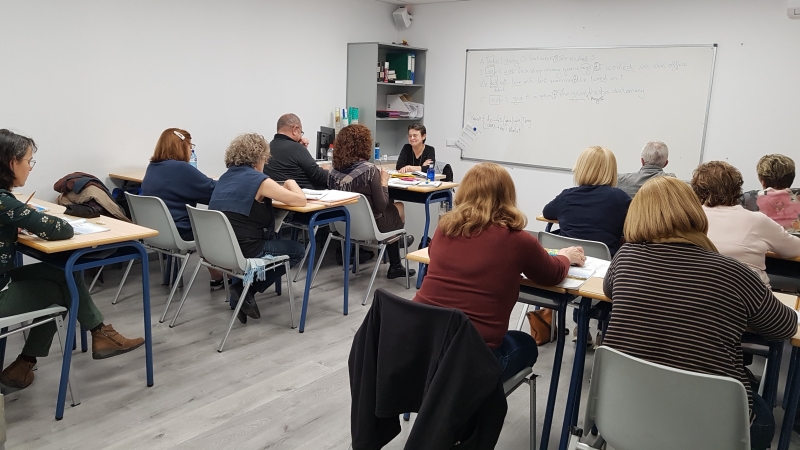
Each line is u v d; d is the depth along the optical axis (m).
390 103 6.64
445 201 4.62
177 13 4.68
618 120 5.56
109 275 4.31
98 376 2.79
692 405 1.45
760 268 2.41
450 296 1.90
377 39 6.55
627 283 1.67
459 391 1.62
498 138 6.31
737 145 5.02
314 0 5.74
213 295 3.98
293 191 3.40
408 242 4.90
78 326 3.40
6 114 3.87
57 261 2.40
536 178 6.13
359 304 3.89
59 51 4.06
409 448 1.65
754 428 1.74
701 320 1.55
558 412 2.61
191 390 2.70
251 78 5.30
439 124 6.71
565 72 5.78
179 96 4.80
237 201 3.16
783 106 4.77
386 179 4.13
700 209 1.69
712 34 5.00
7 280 2.42
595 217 2.89
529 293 2.21
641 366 1.50
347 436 2.38
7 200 2.20
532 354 2.11
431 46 6.62
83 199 3.55
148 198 3.40
